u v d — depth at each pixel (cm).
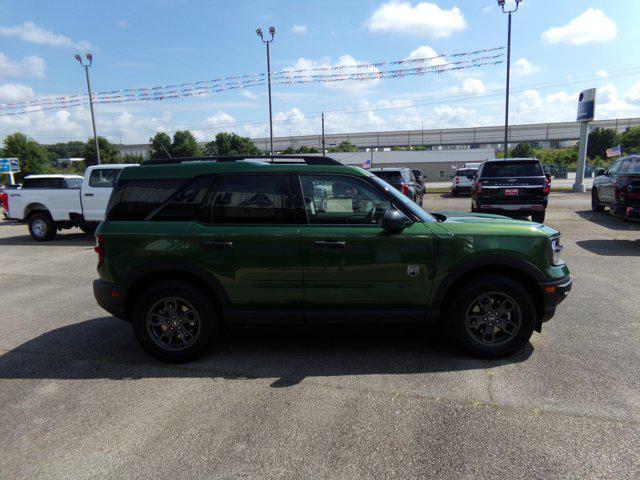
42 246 1170
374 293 395
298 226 397
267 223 400
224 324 413
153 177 415
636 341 441
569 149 8469
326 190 402
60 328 524
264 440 291
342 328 409
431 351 427
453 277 392
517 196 1140
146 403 343
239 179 406
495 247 389
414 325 406
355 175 404
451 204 2066
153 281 420
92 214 1184
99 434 302
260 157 439
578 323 493
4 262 956
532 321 396
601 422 302
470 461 265
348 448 280
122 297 408
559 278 399
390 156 7256
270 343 457
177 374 393
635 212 918
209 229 399
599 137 8650
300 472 259
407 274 391
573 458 266
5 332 513
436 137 11456
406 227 392
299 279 395
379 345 445
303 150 8350
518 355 413
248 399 345
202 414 325
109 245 408
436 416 314
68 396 357
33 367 415
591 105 2438
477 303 402
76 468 268
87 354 444
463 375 376
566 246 941
